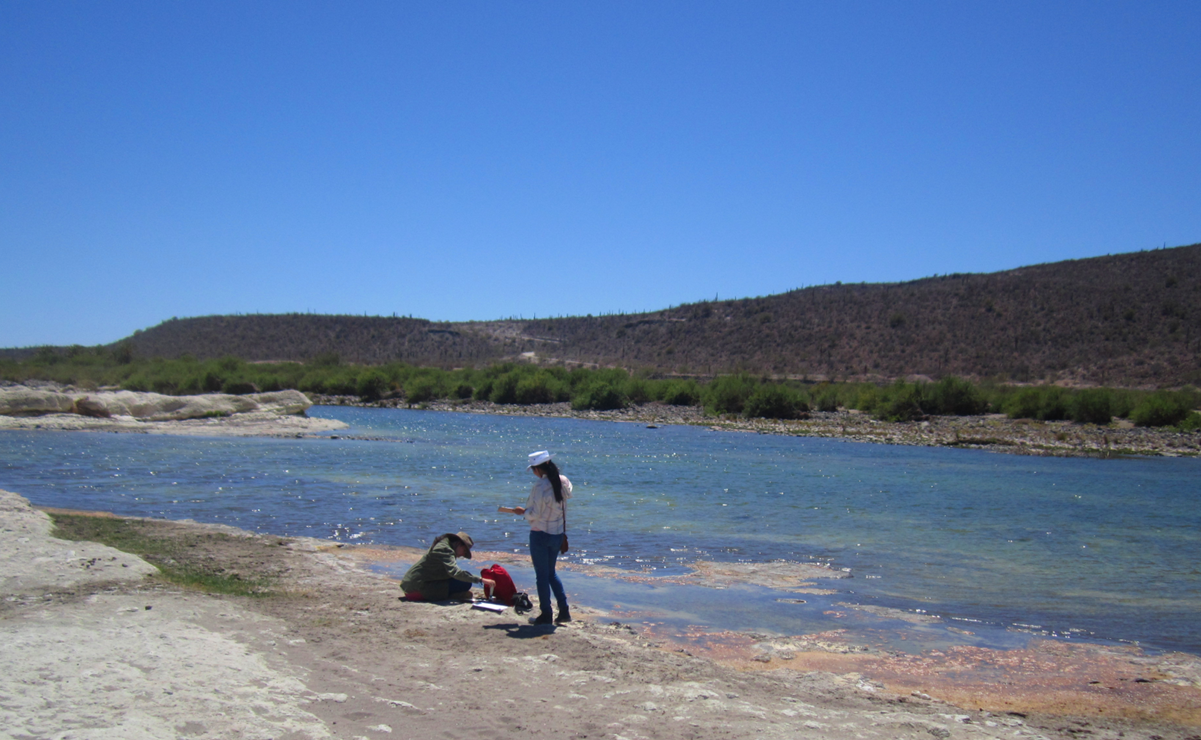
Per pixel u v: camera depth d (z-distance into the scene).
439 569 8.71
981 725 5.60
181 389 57.06
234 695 5.28
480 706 5.41
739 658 7.29
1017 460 28.02
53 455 22.58
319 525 13.77
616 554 11.95
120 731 4.49
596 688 5.89
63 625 6.71
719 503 17.02
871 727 5.34
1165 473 24.48
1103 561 11.75
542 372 64.25
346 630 7.27
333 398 63.38
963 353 83.69
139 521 13.20
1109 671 7.15
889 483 20.78
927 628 8.41
